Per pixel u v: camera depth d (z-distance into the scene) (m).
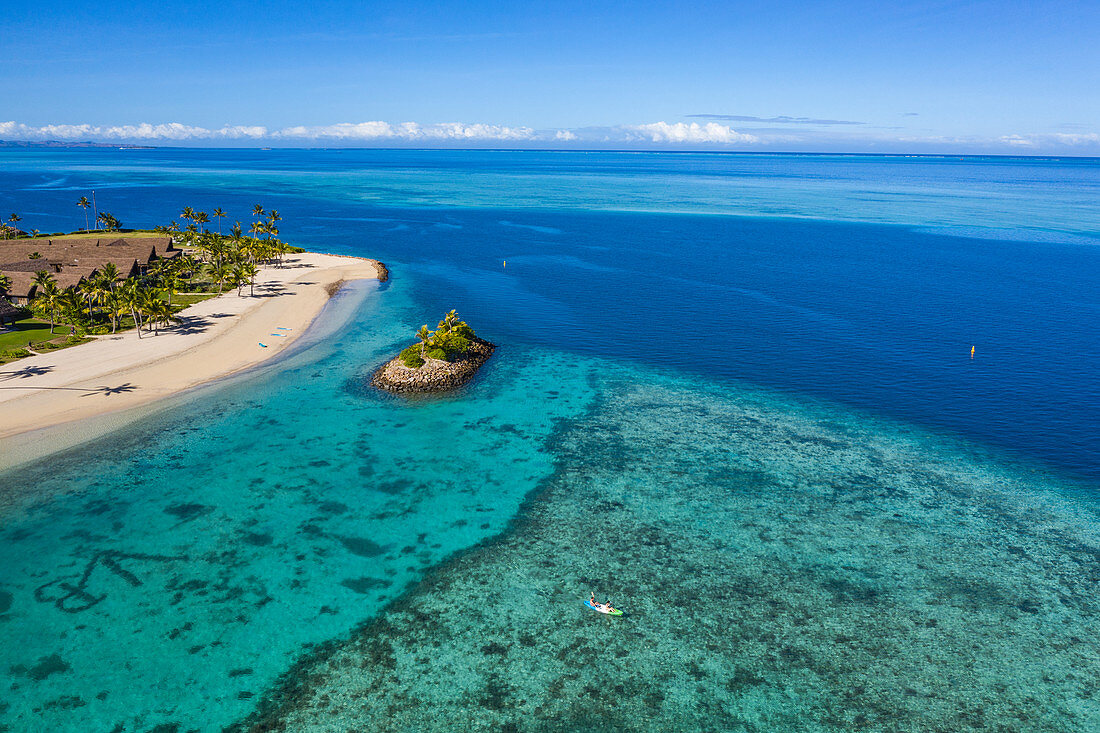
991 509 46.97
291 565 38.88
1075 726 29.36
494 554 40.75
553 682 31.11
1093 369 76.38
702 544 42.25
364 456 53.09
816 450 56.09
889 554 41.53
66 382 66.00
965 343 87.06
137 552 39.56
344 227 195.00
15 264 103.88
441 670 31.61
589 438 57.72
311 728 28.22
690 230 197.62
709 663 32.53
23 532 41.19
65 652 31.61
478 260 147.25
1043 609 36.78
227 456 52.25
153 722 28.17
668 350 83.94
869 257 154.00
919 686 31.42
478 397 66.81
